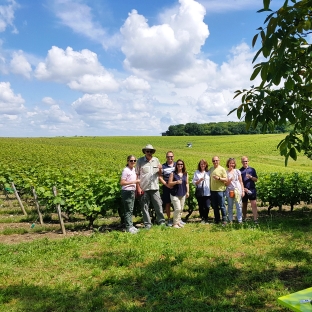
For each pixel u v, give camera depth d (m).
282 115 3.32
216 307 4.75
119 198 10.91
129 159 9.70
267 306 4.82
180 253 7.12
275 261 6.61
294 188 13.33
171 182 10.23
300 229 9.51
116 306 4.89
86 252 7.52
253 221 10.91
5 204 15.70
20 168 18.97
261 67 2.87
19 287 5.55
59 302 5.01
